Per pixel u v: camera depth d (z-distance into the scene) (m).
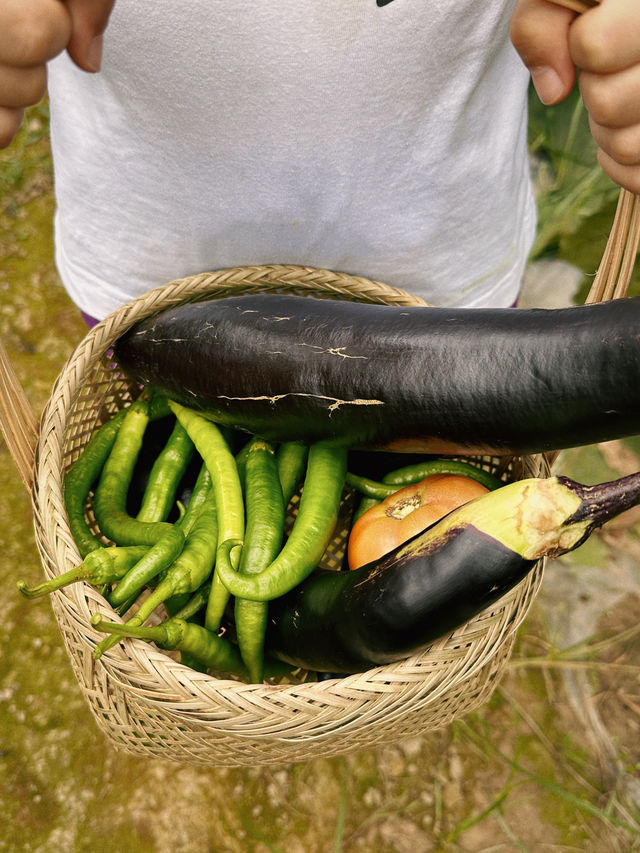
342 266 1.09
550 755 1.43
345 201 0.96
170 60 0.78
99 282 1.14
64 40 0.52
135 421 1.08
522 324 0.81
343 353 0.88
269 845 1.37
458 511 0.76
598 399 0.76
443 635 0.80
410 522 0.96
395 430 0.88
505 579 0.73
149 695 0.83
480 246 1.10
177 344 1.00
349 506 1.19
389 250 1.05
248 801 1.40
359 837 1.38
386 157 0.91
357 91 0.82
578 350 0.76
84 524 1.02
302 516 0.95
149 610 0.84
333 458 0.99
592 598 1.54
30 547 1.59
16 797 1.38
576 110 1.72
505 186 1.04
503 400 0.80
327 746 0.94
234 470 1.00
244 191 0.94
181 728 0.93
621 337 0.74
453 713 1.04
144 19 0.75
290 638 0.92
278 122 0.85
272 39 0.76
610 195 1.84
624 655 1.50
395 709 0.84
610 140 0.64
